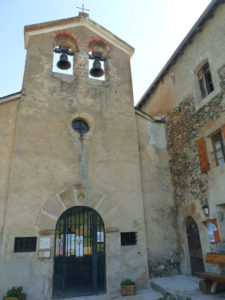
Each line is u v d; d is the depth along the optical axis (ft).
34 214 18.76
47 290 17.30
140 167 23.90
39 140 20.92
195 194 20.98
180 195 23.11
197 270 20.33
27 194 19.04
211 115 20.06
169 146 25.76
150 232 21.98
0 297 16.11
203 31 22.25
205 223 19.44
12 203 18.43
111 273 19.16
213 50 20.70
